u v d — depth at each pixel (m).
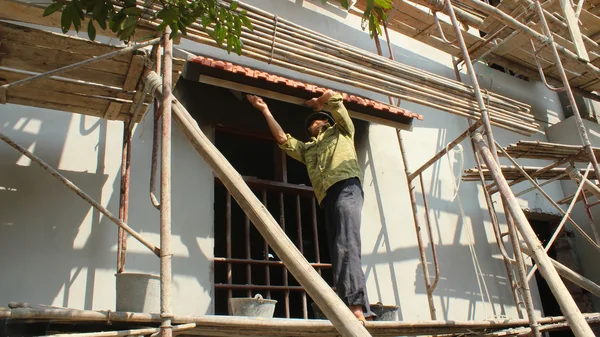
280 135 4.55
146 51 3.63
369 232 5.87
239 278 6.28
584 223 7.71
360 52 4.51
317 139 4.54
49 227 4.20
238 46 3.33
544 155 6.03
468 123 7.34
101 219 4.41
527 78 8.69
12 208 4.12
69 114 4.64
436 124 7.12
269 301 3.94
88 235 4.32
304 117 5.85
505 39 6.55
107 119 4.38
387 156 6.43
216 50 5.58
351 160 4.23
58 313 2.68
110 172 4.61
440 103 4.94
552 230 7.86
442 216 6.56
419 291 5.91
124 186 4.20
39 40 3.36
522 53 7.51
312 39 4.29
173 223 4.73
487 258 6.69
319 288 2.25
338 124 4.43
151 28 3.54
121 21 3.03
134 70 3.72
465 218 6.74
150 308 3.40
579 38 6.18
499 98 5.49
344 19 6.98
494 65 8.63
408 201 6.33
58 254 4.16
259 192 5.50
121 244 4.05
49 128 4.50
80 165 4.50
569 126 8.18
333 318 2.19
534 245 3.60
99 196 4.48
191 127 2.98
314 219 5.60
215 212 6.22
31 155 3.10
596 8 8.01
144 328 2.97
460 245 6.53
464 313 6.15
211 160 2.77
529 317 4.06
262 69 5.83
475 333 4.45
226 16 3.33
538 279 8.02
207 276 4.71
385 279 5.75
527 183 7.65
